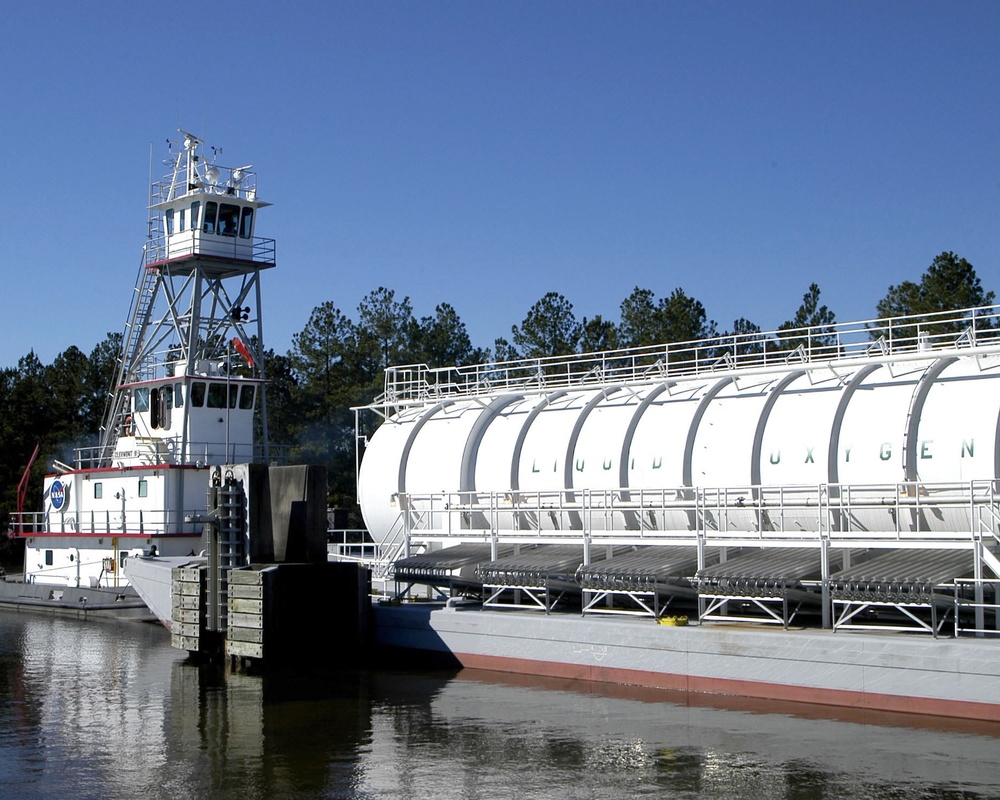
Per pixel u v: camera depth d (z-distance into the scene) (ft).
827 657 95.66
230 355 198.29
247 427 190.70
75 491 193.88
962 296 234.99
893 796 72.43
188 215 190.49
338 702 105.91
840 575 97.09
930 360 108.58
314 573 128.47
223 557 131.95
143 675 124.16
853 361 112.47
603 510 120.78
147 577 160.15
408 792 76.64
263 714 101.45
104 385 328.49
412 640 126.93
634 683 107.65
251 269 195.11
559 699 104.42
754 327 283.59
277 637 125.29
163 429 188.34
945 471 101.24
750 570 102.83
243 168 195.31
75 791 79.10
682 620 107.86
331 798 75.92
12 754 89.20
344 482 306.55
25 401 321.93
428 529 141.08
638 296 289.53
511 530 131.95
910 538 98.07
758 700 99.40
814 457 108.99
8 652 144.15
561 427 131.64
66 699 110.83
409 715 99.19
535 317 295.89
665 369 132.26
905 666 91.50
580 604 128.57
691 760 82.12
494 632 119.14
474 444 139.64
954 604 93.86
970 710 88.17
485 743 88.74
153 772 83.20
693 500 116.57
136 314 199.00
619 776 78.74
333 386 311.68
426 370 162.20
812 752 82.94
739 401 118.32
